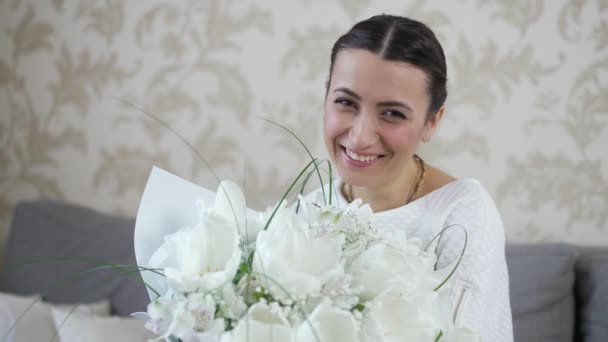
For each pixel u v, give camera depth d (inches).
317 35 91.0
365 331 25.4
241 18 93.1
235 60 93.6
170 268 26.5
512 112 87.9
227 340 24.7
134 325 72.8
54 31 98.6
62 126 99.3
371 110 42.6
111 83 97.3
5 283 89.9
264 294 25.9
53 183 100.0
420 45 43.0
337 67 43.8
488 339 44.1
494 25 87.4
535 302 77.9
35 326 71.2
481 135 88.4
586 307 79.4
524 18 87.0
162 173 32.5
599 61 86.6
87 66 97.9
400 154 44.3
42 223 91.0
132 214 97.5
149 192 32.4
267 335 24.3
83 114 98.5
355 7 89.8
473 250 44.8
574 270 81.8
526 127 87.9
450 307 28.9
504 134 88.1
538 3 86.7
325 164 91.0
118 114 97.3
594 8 86.2
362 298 26.7
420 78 42.9
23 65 99.9
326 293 25.5
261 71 92.8
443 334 27.3
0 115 101.0
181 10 94.8
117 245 86.4
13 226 92.7
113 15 96.7
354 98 42.8
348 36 43.9
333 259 26.4
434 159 89.2
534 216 88.7
